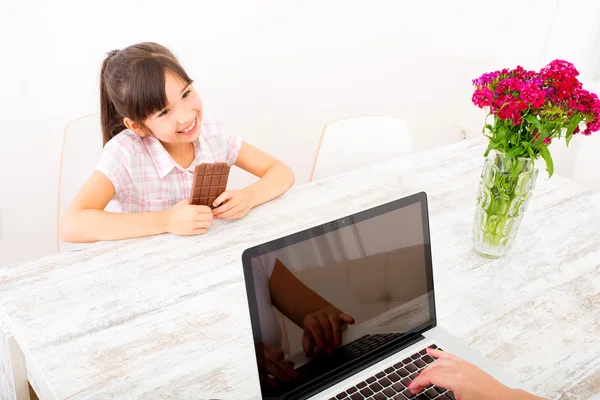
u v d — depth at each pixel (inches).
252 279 33.4
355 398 34.8
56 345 38.2
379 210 38.8
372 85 108.5
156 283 44.4
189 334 39.7
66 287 43.7
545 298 44.5
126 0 77.1
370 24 102.0
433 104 117.3
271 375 34.1
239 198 52.7
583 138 90.6
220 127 64.4
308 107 102.9
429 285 40.9
